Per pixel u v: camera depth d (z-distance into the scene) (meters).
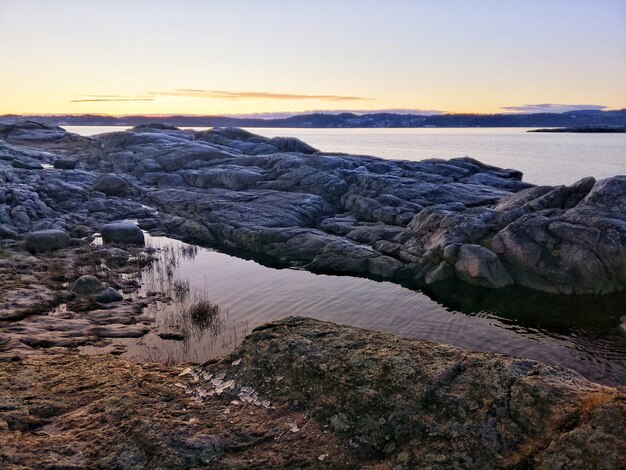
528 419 6.44
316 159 52.38
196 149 62.31
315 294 26.45
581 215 27.98
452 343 20.55
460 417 6.73
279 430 7.11
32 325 19.64
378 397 7.26
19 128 91.88
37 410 7.59
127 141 70.31
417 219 34.94
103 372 9.01
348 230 38.12
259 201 44.34
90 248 33.12
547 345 20.31
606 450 5.62
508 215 30.62
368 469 6.34
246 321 22.16
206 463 6.49
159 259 32.91
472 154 159.75
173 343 19.48
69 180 53.00
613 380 17.44
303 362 8.22
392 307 24.70
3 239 32.94
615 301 25.12
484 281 27.83
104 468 6.32
